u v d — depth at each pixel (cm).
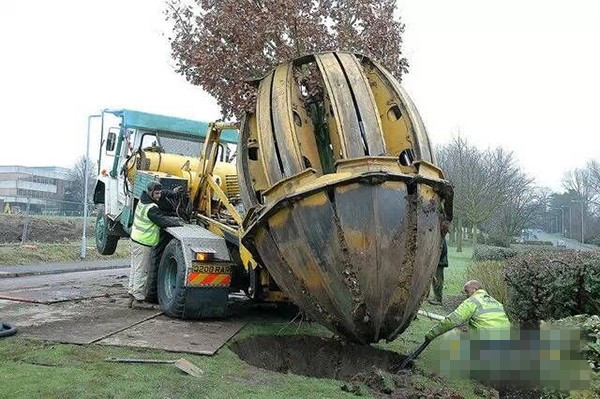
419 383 566
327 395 502
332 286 543
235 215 842
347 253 532
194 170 1028
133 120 1172
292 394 500
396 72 1011
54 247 2159
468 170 3641
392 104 622
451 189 589
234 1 960
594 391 525
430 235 560
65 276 1568
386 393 537
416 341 758
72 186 5956
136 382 502
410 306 557
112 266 1969
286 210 561
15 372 520
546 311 827
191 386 500
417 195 551
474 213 3556
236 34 956
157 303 933
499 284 1092
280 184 570
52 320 764
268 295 809
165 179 950
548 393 562
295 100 631
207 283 802
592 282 786
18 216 3022
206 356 609
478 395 565
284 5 926
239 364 594
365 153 555
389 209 533
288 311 895
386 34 997
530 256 899
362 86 592
